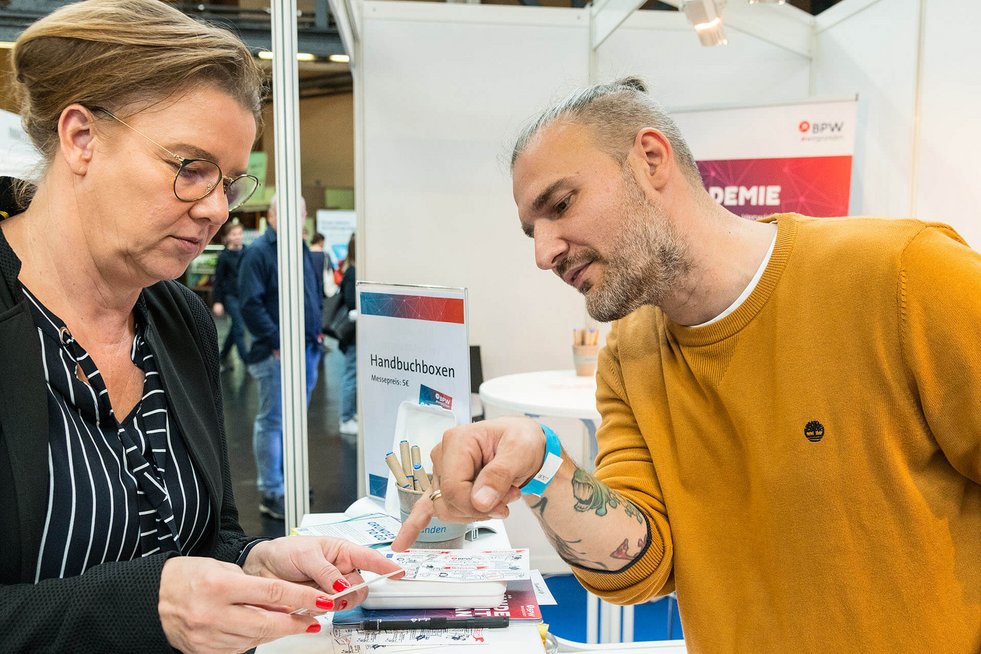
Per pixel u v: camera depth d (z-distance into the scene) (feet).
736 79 10.66
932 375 2.64
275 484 11.33
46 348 2.58
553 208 3.03
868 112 9.44
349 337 13.14
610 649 4.87
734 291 3.05
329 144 15.35
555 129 2.97
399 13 10.08
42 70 2.42
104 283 2.75
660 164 2.96
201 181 2.57
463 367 3.97
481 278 10.55
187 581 2.22
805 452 2.86
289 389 6.02
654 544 3.12
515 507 10.06
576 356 8.67
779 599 2.99
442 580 2.95
